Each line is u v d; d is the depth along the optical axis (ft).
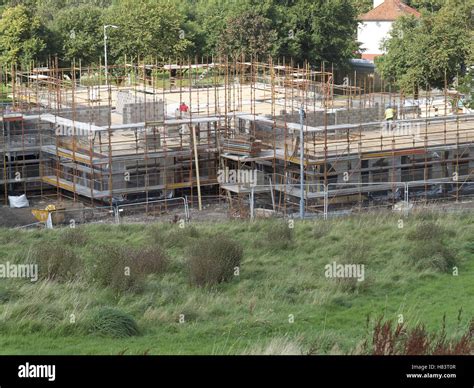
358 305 218.38
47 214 422.41
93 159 458.50
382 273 245.04
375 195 450.30
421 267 251.60
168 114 520.42
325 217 359.87
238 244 263.90
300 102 510.99
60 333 186.50
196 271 237.25
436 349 139.64
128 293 221.46
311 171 441.68
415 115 528.22
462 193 465.47
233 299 222.07
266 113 516.73
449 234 291.38
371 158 444.14
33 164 495.82
